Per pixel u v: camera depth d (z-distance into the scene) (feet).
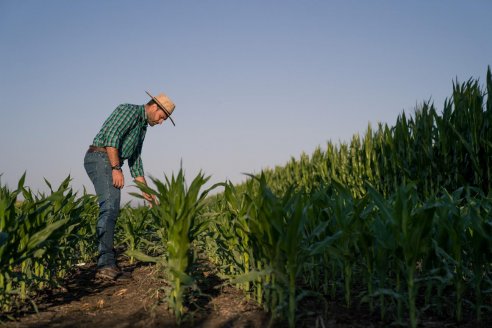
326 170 26.05
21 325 7.75
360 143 22.43
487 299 8.71
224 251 10.42
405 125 17.75
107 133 12.60
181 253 7.76
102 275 12.07
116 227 18.26
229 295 9.50
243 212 8.55
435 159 16.25
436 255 7.86
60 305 9.30
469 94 15.85
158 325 7.53
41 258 10.15
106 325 7.66
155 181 7.86
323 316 7.79
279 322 7.43
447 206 7.87
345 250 8.08
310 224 9.11
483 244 7.39
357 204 8.23
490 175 14.33
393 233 7.30
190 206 7.57
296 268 7.44
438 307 7.88
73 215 11.53
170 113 13.92
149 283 11.28
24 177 8.65
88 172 12.82
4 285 8.52
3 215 7.84
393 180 18.37
